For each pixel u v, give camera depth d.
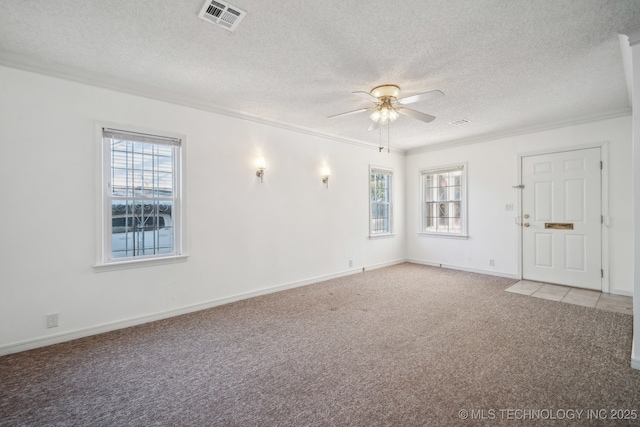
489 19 2.07
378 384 2.04
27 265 2.59
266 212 4.19
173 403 1.85
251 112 3.96
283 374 2.17
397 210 6.29
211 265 3.66
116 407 1.82
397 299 3.90
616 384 2.00
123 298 3.06
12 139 2.53
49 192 2.68
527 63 2.68
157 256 3.30
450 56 2.55
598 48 2.44
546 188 4.58
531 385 2.00
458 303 3.71
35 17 2.03
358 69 2.78
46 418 1.73
